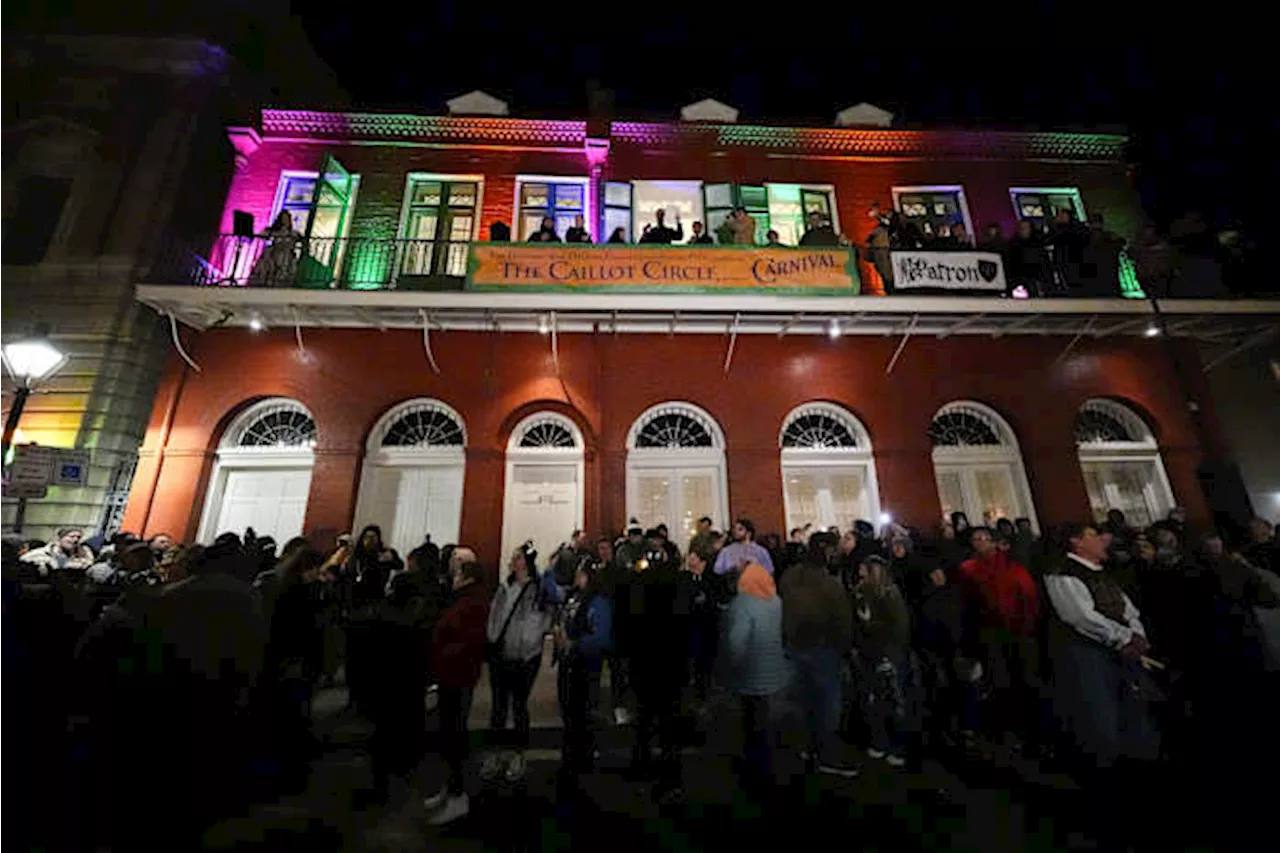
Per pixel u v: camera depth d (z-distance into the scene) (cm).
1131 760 341
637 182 1091
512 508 925
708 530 751
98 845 322
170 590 323
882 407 966
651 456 947
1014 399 974
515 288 864
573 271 875
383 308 880
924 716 500
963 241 973
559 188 1088
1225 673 391
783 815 385
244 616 332
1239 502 923
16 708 360
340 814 387
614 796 413
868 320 934
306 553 460
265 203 1023
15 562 501
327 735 518
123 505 899
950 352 995
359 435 913
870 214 1098
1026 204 1129
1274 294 933
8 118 1021
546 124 1089
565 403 945
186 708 305
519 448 950
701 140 1116
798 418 993
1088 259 936
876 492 934
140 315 948
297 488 923
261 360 936
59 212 1001
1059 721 371
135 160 1023
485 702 612
